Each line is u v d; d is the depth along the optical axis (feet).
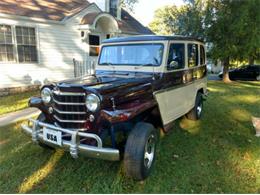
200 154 12.92
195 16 48.08
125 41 13.65
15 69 31.91
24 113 21.13
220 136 15.64
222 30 45.55
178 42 13.73
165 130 13.04
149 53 12.81
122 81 10.87
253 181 10.40
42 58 34.81
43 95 10.75
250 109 23.49
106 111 9.07
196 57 17.01
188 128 17.11
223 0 45.29
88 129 9.69
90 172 11.07
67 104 9.72
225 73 52.03
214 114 21.17
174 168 11.43
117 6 51.49
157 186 10.05
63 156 12.55
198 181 10.39
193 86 16.76
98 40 44.16
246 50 44.98
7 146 13.82
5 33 30.27
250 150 13.48
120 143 10.95
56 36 36.04
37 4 37.68
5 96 29.60
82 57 40.78
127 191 9.73
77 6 43.52
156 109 11.90
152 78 11.89
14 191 9.71
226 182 10.31
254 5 41.81
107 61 14.16
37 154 12.80
